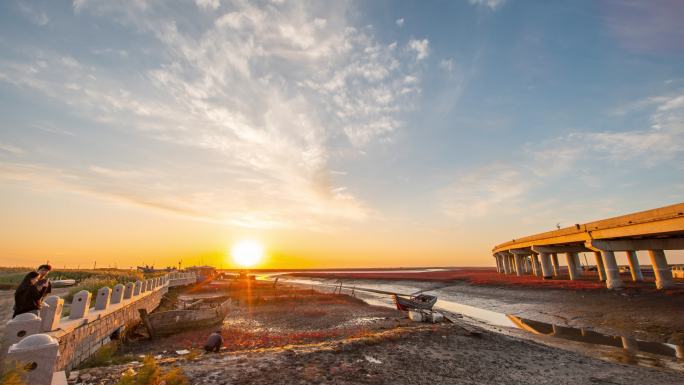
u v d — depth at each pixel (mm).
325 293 52344
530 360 13961
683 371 13008
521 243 64938
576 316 27266
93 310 13867
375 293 59969
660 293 30078
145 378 7551
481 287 57125
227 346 16469
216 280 92125
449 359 13055
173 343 16766
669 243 32969
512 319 29078
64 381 7633
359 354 12633
